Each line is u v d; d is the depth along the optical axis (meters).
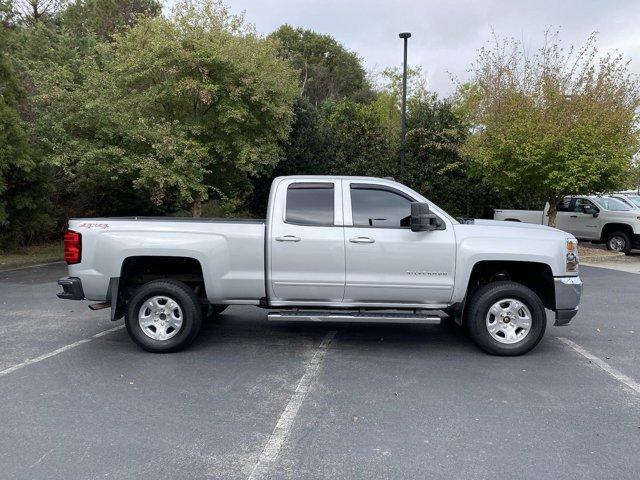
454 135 18.70
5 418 4.29
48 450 3.77
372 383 5.15
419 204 5.73
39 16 23.00
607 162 14.80
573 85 15.66
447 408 4.55
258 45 15.70
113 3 27.50
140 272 6.55
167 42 14.48
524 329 6.03
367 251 5.95
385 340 6.74
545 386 5.10
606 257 15.77
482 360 5.91
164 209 19.72
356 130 20.34
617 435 4.06
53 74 15.24
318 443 3.90
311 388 5.01
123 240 6.00
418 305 6.07
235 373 5.42
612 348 6.43
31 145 14.88
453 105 21.67
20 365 5.63
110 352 6.12
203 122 15.17
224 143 15.27
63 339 6.67
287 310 6.20
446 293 6.00
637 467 3.58
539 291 6.50
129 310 6.07
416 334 7.05
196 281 6.52
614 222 16.78
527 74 16.80
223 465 3.58
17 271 12.85
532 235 6.04
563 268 5.96
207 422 4.25
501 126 16.03
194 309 6.09
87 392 4.87
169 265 6.52
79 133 15.43
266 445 3.87
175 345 6.06
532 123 15.11
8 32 15.19
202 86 14.28
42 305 8.77
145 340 6.07
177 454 3.72
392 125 23.08
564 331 7.24
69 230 6.11
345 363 5.78
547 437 4.02
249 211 21.73
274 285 6.04
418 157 19.45
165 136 13.98
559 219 17.86
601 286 10.97
